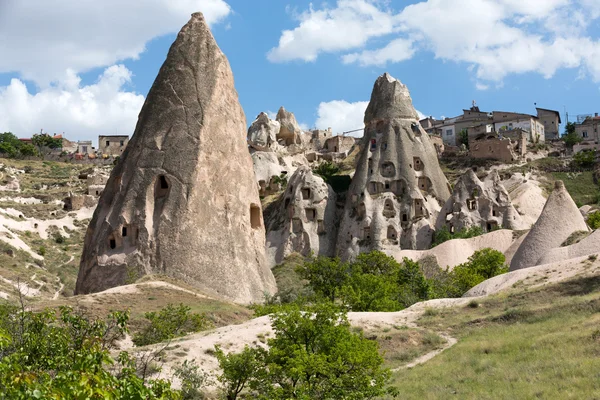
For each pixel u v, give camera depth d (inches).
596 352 1039.0
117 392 484.7
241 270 2320.4
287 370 890.1
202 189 2380.7
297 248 3390.7
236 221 2426.2
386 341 1320.1
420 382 1044.5
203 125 2475.4
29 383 454.3
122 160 2502.5
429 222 3356.3
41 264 3065.9
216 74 2596.0
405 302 1923.0
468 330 1366.9
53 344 703.7
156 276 2161.7
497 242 2866.6
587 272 1537.9
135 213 2335.1
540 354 1085.1
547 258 1819.6
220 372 1111.0
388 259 2299.5
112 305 1740.9
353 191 3503.9
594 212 2906.0
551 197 2156.7
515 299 1493.6
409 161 3531.0
